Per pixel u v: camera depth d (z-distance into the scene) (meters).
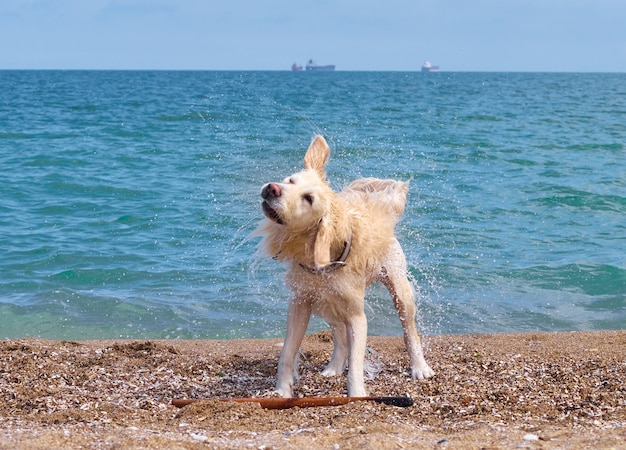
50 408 5.80
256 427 5.25
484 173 19.83
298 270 6.03
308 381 6.87
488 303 10.34
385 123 32.50
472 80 126.12
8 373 6.73
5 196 16.59
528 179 19.19
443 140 26.58
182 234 13.49
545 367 7.08
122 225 14.13
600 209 15.91
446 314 9.91
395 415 5.60
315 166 6.11
